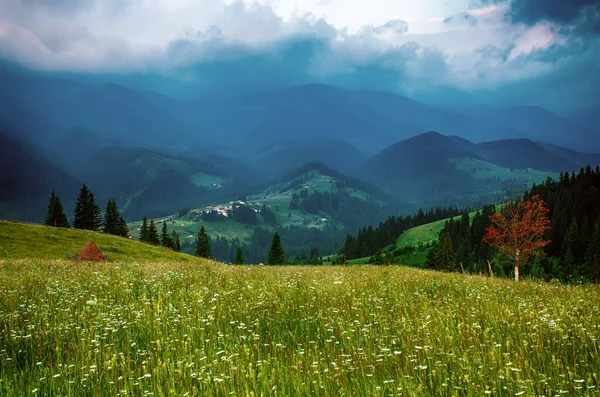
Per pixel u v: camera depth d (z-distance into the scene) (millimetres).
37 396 4629
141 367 5340
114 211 120312
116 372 5172
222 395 4547
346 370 5090
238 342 6219
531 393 4188
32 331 6770
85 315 7668
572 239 124188
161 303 8516
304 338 6766
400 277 14203
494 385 4457
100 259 36125
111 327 6953
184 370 5199
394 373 4977
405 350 5695
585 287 12664
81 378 5086
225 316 7730
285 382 4793
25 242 53375
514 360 5117
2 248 49031
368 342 6168
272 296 9492
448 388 4539
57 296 9383
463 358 5109
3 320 7250
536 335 6074
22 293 9594
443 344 5801
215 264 22203
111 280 11758
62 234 60750
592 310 7941
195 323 7266
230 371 4992
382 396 4352
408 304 8781
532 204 47875
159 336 6617
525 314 7375
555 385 4445
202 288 10234
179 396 4484
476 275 16922
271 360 5555
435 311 7793
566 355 5332
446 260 121062
